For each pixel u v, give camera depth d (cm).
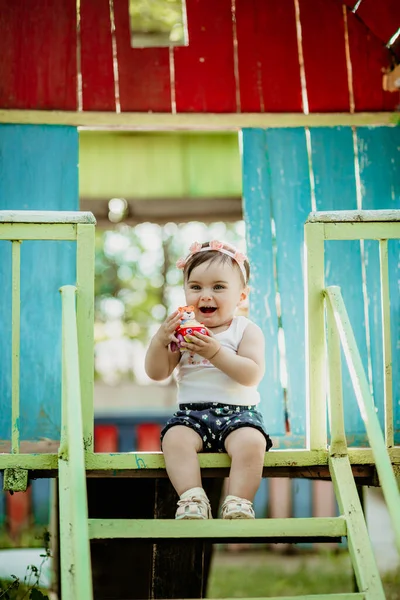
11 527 728
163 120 439
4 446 399
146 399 1205
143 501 443
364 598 263
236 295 343
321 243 324
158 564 431
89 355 311
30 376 407
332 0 457
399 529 251
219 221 763
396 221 324
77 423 260
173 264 1489
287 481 734
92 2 447
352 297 426
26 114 431
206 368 330
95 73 440
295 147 444
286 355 420
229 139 729
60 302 415
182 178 731
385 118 448
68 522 278
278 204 437
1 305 411
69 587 258
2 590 497
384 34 448
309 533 283
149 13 522
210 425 317
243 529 279
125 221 760
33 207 425
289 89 449
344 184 442
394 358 421
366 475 328
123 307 1495
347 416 413
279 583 660
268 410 413
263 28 453
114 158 730
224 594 621
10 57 436
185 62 446
